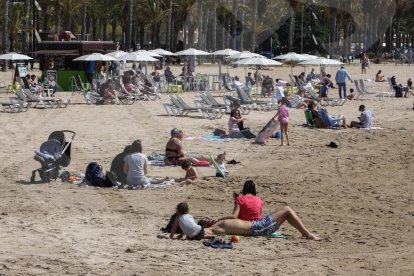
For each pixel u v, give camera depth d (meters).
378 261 15.47
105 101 53.53
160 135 37.81
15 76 64.88
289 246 16.83
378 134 40.88
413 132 41.94
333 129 42.88
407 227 19.47
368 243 17.38
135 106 52.19
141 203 21.62
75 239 16.77
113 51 72.12
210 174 27.34
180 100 47.22
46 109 49.34
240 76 81.12
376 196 24.02
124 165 24.28
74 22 145.62
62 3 114.69
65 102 51.19
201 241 17.05
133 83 58.47
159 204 21.61
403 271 14.60
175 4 102.12
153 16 114.88
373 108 57.69
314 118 43.41
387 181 26.94
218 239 16.72
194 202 22.11
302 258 15.60
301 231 17.88
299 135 39.66
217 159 28.27
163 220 19.33
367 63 97.75
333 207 22.12
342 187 25.50
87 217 19.41
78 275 13.54
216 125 42.66
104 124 41.56
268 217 17.86
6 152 31.30
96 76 68.94
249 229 17.70
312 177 27.30
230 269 14.38
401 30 160.00
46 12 118.69
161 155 30.53
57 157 24.89
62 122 42.12
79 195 22.53
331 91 73.81
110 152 32.09
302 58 62.03
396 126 45.47
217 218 19.73
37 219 18.95
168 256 15.36
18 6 116.19
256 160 31.05
